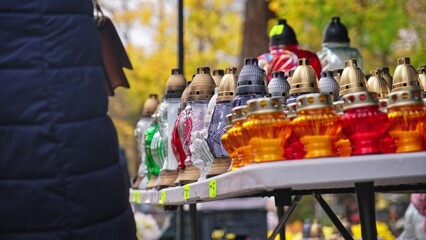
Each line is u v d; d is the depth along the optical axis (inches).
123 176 139.9
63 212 131.6
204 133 163.5
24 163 130.7
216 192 135.5
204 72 179.8
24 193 130.4
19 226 130.3
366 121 119.9
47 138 131.7
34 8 133.4
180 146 180.9
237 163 135.4
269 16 452.8
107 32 221.3
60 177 131.6
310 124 118.3
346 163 111.9
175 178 198.5
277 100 120.9
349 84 143.8
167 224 439.8
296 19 456.8
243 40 458.9
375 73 160.4
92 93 135.8
